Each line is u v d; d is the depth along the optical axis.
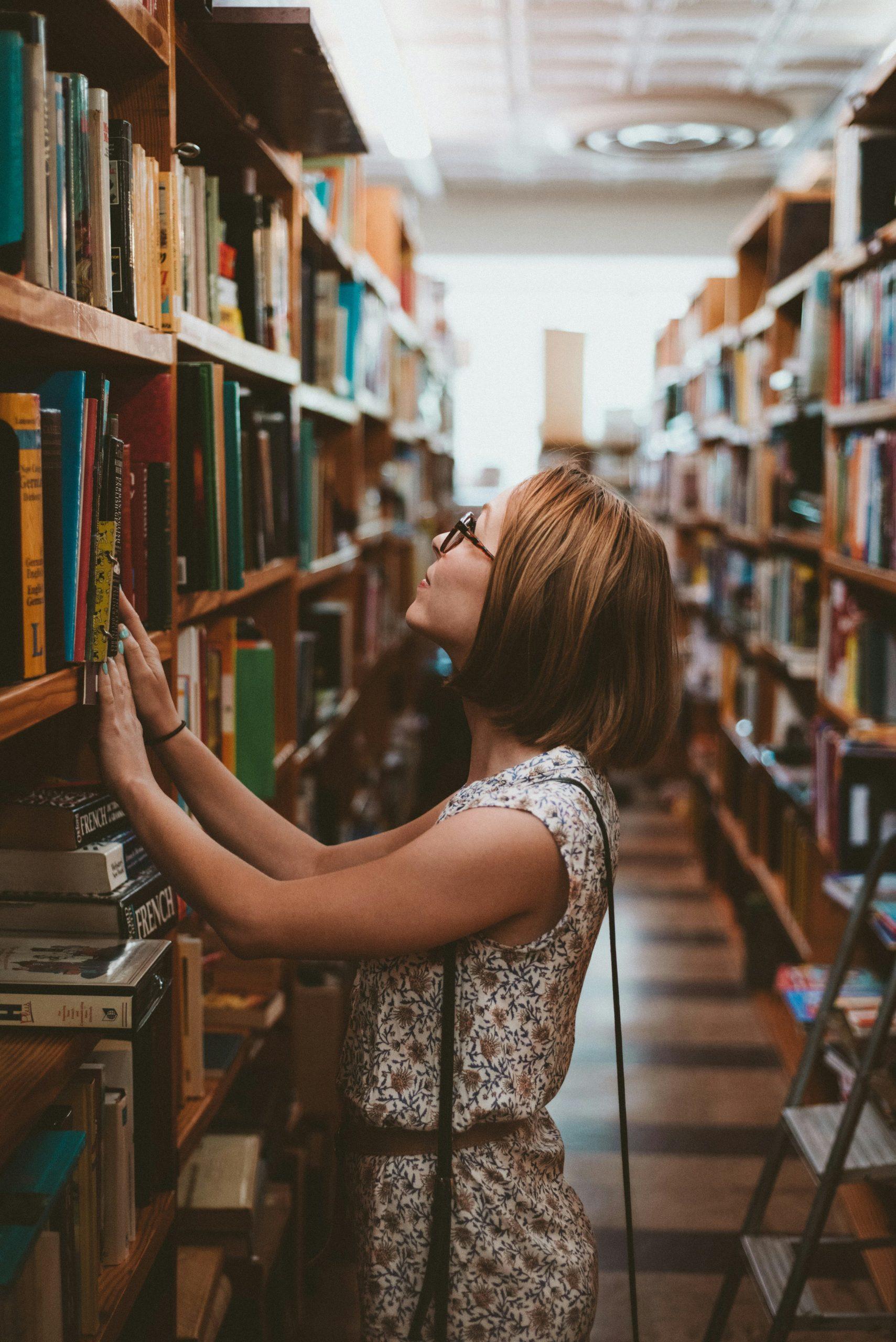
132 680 1.27
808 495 3.66
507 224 8.73
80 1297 1.16
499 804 1.05
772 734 4.40
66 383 1.08
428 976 1.09
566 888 1.07
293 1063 2.37
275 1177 2.28
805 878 3.29
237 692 1.92
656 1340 2.32
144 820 1.12
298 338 2.27
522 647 1.12
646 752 1.19
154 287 1.33
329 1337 2.27
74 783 1.37
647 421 8.75
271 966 2.19
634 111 5.44
